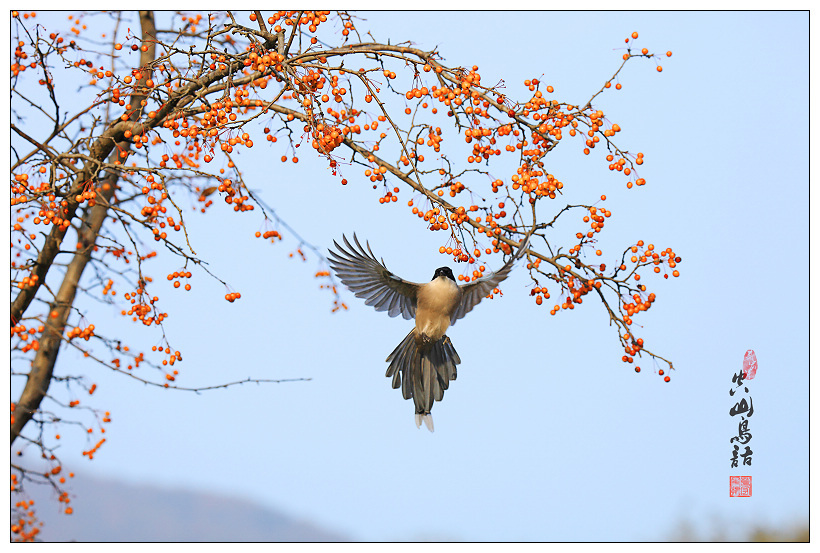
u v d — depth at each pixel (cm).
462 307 1121
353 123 1095
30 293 1096
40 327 1089
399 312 1137
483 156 1083
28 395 1135
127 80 1157
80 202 1118
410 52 1140
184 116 1109
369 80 1080
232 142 1045
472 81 1091
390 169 1107
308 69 1107
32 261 1138
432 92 1084
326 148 1041
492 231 1059
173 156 1183
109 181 1310
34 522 1127
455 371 1180
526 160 1059
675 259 1071
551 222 1060
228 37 1401
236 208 1101
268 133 1098
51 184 1096
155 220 1098
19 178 1092
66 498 1124
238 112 1098
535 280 1082
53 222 1084
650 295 1059
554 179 1035
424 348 1164
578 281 1080
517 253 989
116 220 1244
